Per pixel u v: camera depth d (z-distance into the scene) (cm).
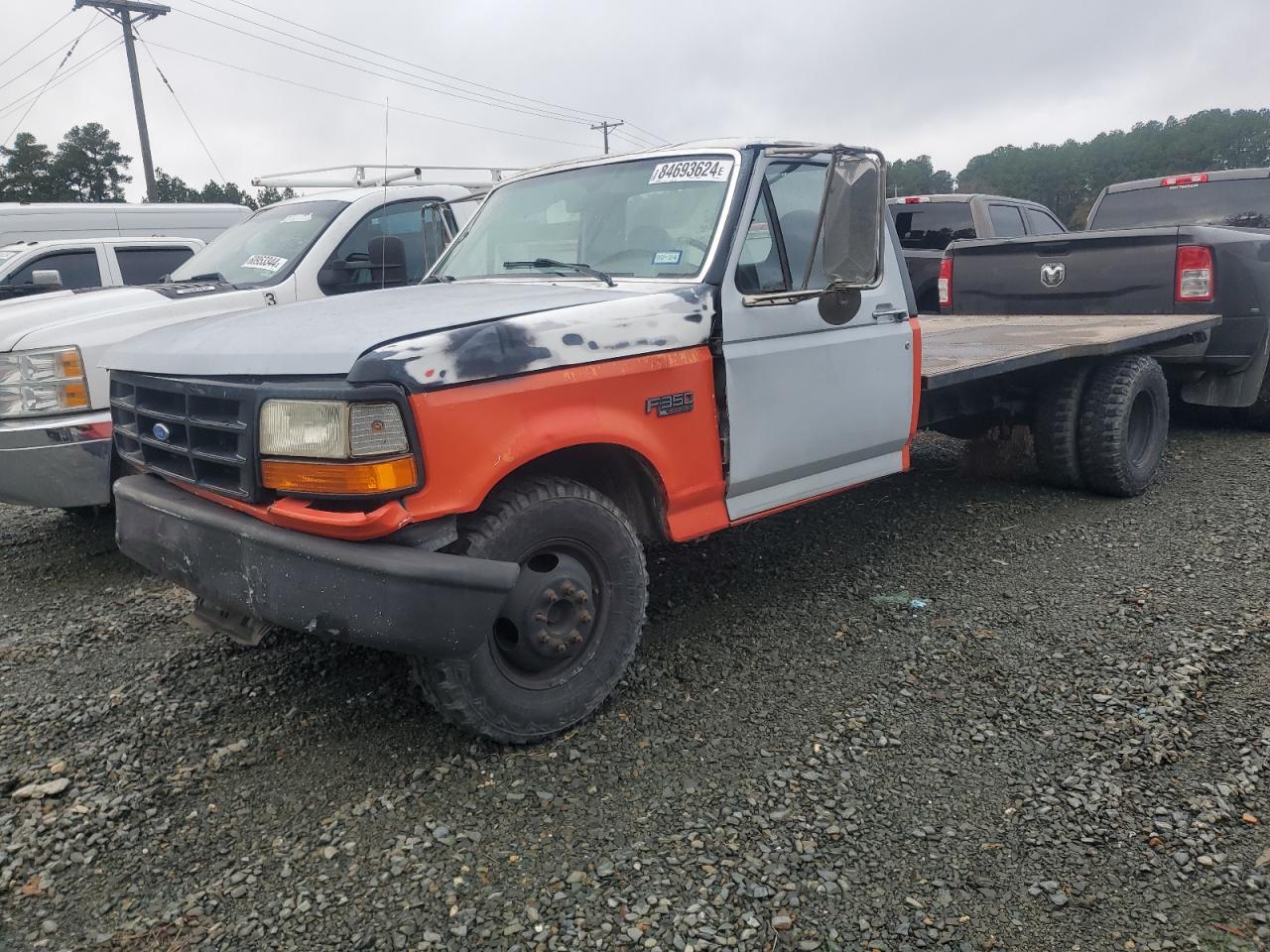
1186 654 361
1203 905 236
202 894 248
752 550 503
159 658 394
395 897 245
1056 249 718
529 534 303
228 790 295
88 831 276
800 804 280
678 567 482
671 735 321
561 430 304
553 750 314
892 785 288
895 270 444
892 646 383
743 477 372
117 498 354
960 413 526
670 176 400
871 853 258
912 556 485
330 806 286
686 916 235
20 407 483
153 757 316
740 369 363
